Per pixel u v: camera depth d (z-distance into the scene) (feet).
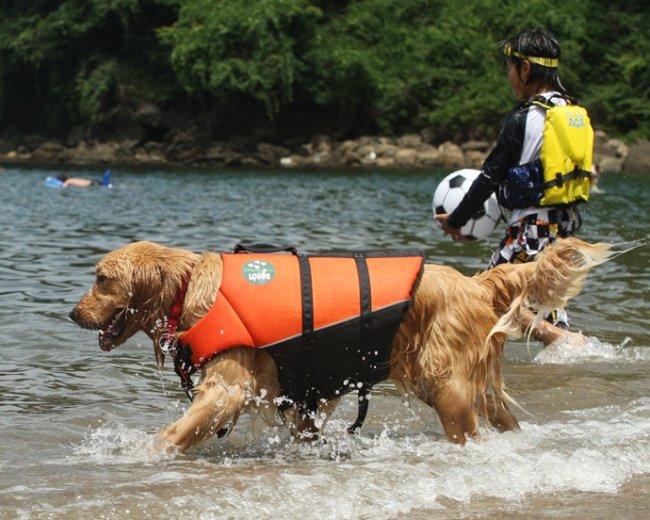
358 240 60.85
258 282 22.82
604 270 51.67
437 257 53.88
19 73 206.90
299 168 164.96
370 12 201.46
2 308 39.42
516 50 32.09
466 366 23.32
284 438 24.95
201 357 22.57
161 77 195.42
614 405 27.94
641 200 96.53
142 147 190.90
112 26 200.64
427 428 26.27
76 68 200.85
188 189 110.22
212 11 186.29
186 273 23.32
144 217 75.05
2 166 162.91
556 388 29.78
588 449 22.95
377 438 24.95
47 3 208.23
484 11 199.11
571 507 19.36
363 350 23.02
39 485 19.86
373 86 187.11
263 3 183.93
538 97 31.83
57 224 69.36
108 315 23.31
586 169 31.68
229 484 19.97
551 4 198.08
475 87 184.96
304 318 22.61
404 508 19.12
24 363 31.81
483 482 20.61
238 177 135.74
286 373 22.95
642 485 20.92
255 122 188.03
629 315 40.68
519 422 25.96
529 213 31.78
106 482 20.13
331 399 24.34
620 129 179.52
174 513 18.29
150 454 22.38
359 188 113.50
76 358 32.71
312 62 187.52
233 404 22.44
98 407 27.17
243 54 184.65
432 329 23.26
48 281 45.47
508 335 23.86
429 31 196.24
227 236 62.39
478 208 32.24
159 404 27.81
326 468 21.50
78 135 196.44
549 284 23.31
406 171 153.58
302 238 61.52
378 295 22.95
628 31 195.11
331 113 190.39
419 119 186.50
